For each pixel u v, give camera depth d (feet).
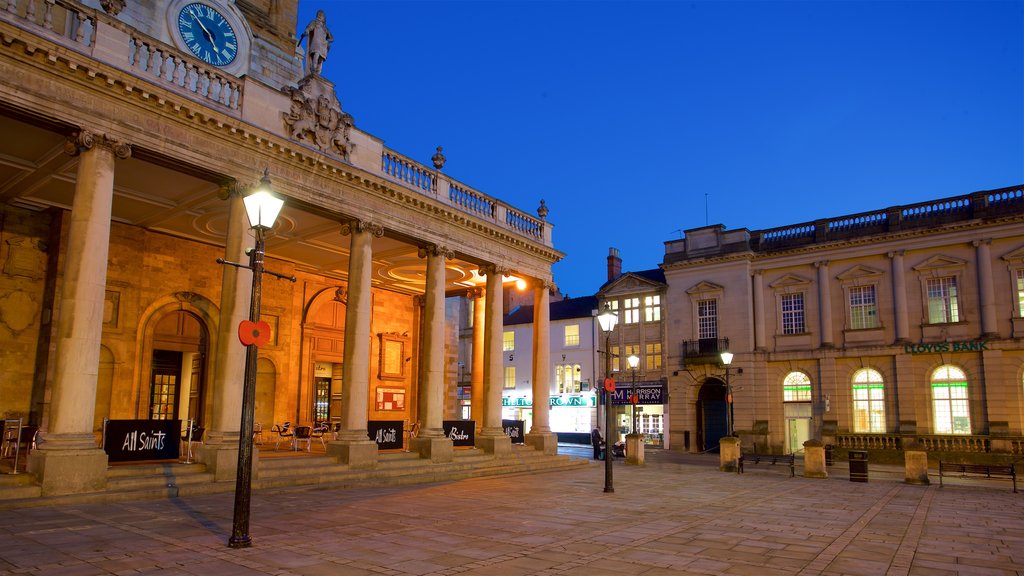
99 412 61.36
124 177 53.01
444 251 70.79
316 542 29.50
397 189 63.77
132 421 46.32
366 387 60.08
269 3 77.15
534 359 86.58
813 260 113.39
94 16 43.75
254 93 52.90
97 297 41.57
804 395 112.37
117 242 64.13
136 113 45.16
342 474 54.80
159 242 67.51
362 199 61.72
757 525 37.27
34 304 58.59
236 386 49.32
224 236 68.85
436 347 69.15
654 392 125.59
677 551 29.30
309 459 55.57
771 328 116.57
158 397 70.44
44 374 56.39
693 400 122.01
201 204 59.00
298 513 37.99
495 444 74.64
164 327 68.08
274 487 48.42
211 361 70.38
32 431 52.16
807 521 39.27
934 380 101.40
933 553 30.14
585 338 138.41
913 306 104.01
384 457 63.05
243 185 51.37
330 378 88.02
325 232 68.08
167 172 51.88
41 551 26.30
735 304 119.34
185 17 64.34
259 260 29.86
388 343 94.79
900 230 105.19
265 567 24.64
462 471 64.18
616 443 99.76
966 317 99.30
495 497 47.91
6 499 36.45
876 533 35.45
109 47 44.04
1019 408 93.71
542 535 32.53
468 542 30.35
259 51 72.95
